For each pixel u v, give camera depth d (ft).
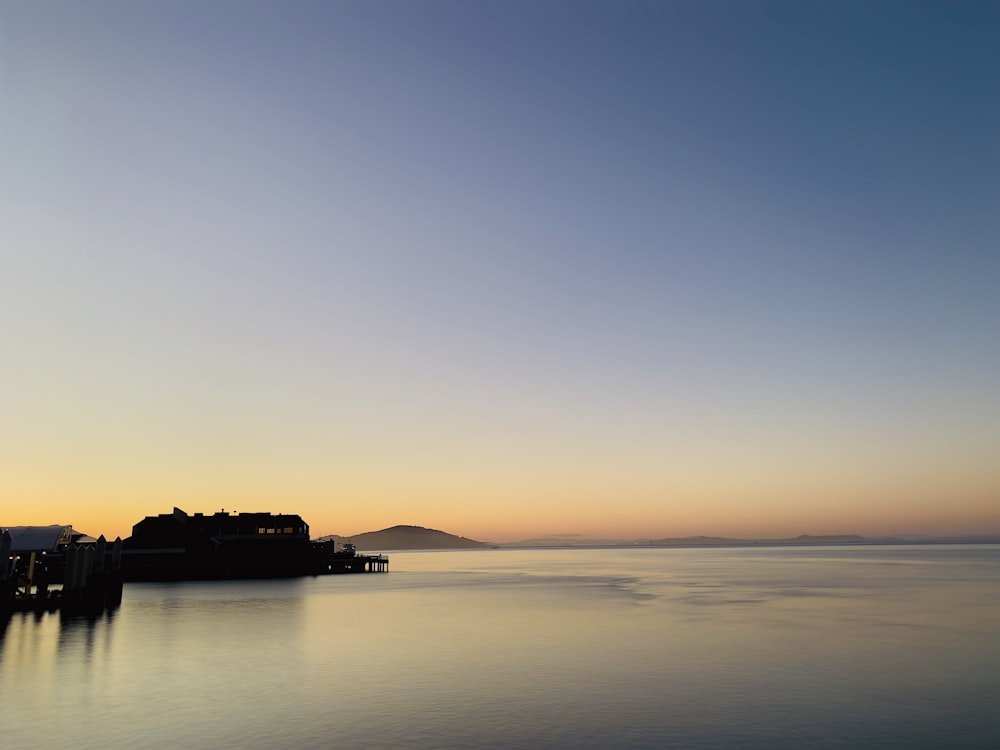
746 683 115.85
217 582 387.75
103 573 223.71
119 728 91.20
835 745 85.05
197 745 84.38
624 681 117.80
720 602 252.83
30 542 220.02
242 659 138.41
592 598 276.00
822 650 145.69
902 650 145.28
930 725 92.63
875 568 529.86
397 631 177.78
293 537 434.71
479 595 294.46
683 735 88.69
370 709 100.32
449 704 103.04
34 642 157.69
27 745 84.53
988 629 175.73
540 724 93.15
